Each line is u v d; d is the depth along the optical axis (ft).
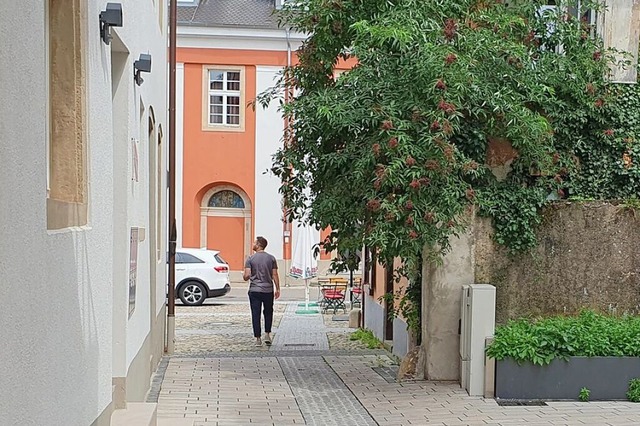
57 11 15.29
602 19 39.14
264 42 104.37
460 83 31.60
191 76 104.27
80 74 15.64
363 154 32.73
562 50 37.83
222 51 104.27
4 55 10.21
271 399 31.40
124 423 20.85
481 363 31.35
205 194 106.01
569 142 37.35
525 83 34.60
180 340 51.42
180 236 104.78
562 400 30.76
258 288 48.70
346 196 34.47
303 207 38.93
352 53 34.86
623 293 34.91
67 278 13.91
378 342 48.60
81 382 15.24
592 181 37.24
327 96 34.50
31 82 11.59
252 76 104.68
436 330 34.53
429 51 31.76
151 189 36.27
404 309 37.29
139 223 27.43
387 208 31.42
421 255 34.73
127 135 23.35
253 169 104.94
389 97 32.94
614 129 37.24
